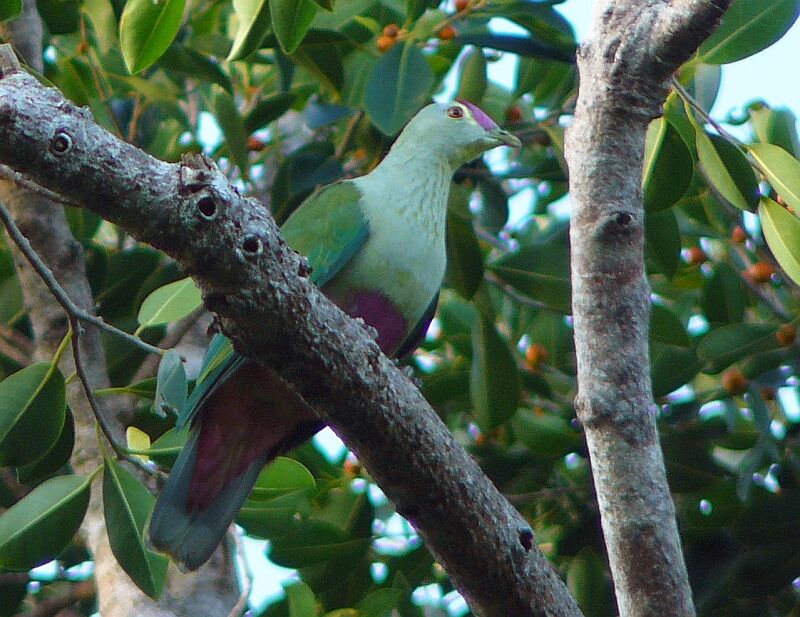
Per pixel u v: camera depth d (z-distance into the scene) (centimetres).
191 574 853
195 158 508
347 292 834
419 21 1094
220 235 498
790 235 687
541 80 1092
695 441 995
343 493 1002
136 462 735
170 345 1007
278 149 1118
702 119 866
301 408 780
